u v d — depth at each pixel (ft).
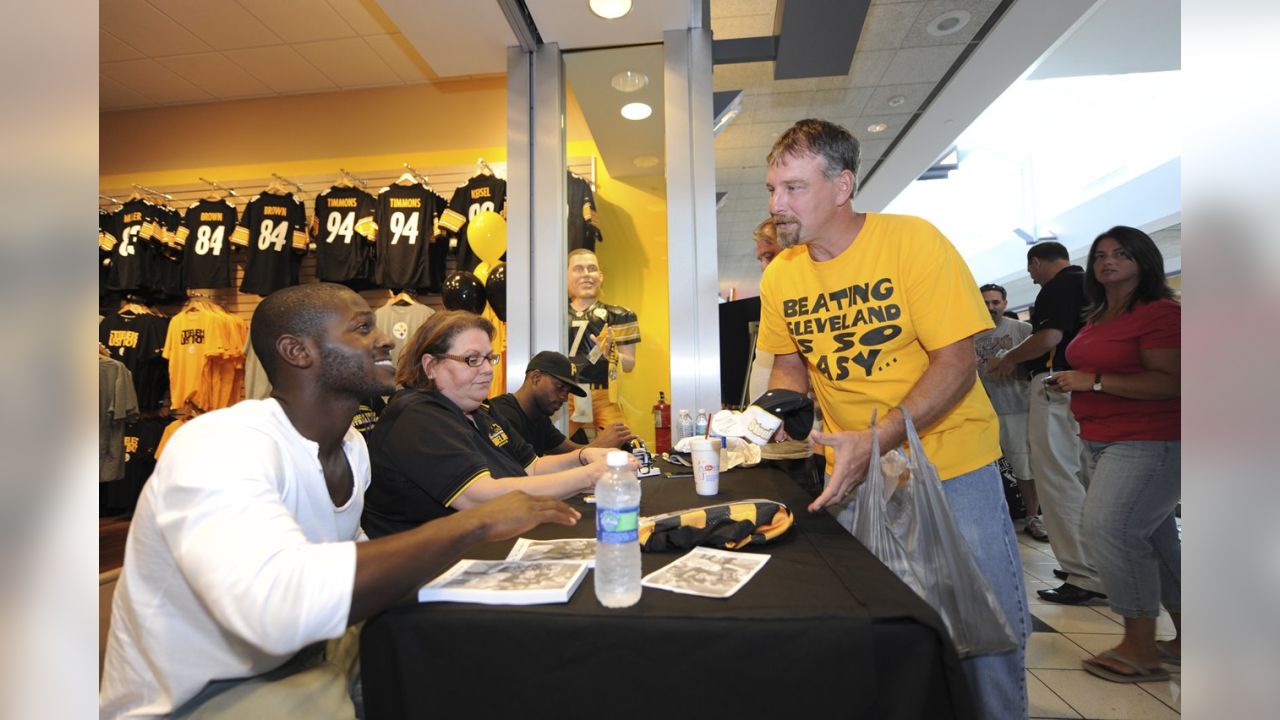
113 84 14.65
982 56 14.14
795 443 6.25
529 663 2.70
